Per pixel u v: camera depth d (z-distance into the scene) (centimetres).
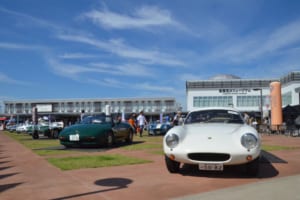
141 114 2033
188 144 575
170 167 621
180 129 630
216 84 6075
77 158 845
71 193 489
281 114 2386
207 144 563
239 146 554
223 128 631
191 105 6122
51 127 1978
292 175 608
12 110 8512
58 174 635
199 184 541
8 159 872
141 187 522
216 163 554
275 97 2381
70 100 8344
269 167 700
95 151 1048
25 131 3020
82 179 584
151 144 1308
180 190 502
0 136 2484
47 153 988
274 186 514
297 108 2384
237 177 592
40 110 8319
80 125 1188
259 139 575
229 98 6025
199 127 652
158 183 549
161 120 3584
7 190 513
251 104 5959
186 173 631
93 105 8269
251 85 5988
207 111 747
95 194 481
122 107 8138
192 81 6147
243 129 604
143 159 822
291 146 1177
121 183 550
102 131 1134
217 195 468
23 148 1201
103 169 683
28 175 631
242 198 451
